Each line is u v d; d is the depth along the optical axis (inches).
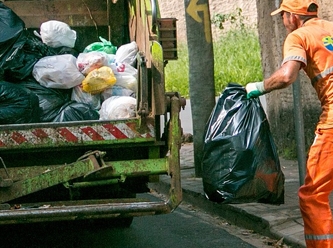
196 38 325.1
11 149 197.6
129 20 271.0
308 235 188.2
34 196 211.6
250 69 639.1
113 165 205.0
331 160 185.2
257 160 208.2
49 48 244.1
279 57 365.4
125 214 194.2
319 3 343.3
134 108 209.9
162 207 196.4
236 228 262.1
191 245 239.0
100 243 247.3
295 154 365.1
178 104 204.8
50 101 223.0
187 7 326.3
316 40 189.5
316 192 186.5
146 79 199.3
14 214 186.7
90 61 225.3
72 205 198.2
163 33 218.5
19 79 227.0
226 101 213.3
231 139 208.5
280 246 228.2
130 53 238.4
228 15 671.1
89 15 278.7
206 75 326.6
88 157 200.7
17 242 251.0
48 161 206.2
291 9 197.6
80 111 220.4
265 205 265.0
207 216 285.6
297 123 230.1
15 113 211.5
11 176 200.2
